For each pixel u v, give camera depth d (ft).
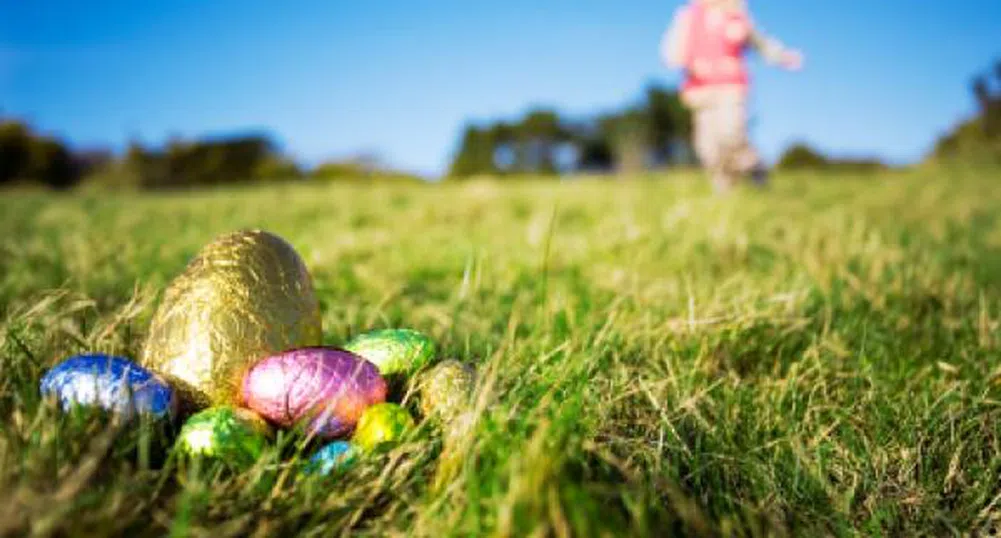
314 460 1.12
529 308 2.04
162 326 1.26
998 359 1.65
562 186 6.89
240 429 1.10
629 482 1.08
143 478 1.00
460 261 2.74
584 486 1.01
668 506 1.11
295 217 4.56
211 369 1.23
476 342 1.66
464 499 1.03
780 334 1.71
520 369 1.35
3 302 2.04
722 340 1.66
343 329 1.76
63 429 1.04
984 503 1.26
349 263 2.77
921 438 1.34
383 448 1.14
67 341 1.36
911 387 1.55
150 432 1.09
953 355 1.71
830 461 1.30
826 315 1.83
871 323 1.85
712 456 1.26
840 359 1.66
